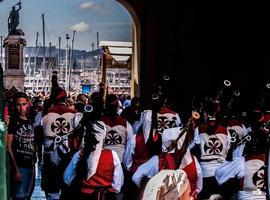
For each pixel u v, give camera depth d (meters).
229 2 15.62
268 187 3.72
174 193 2.93
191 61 16.06
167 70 16.42
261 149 6.00
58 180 8.37
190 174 5.90
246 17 15.37
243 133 8.69
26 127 7.50
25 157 7.46
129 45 25.97
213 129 7.28
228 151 7.26
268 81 13.80
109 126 7.83
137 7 16.86
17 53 36.25
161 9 16.62
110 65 27.59
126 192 7.39
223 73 15.62
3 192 2.89
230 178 6.21
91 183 5.82
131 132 7.93
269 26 14.98
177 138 5.56
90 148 5.79
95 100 6.19
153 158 5.61
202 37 15.97
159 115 8.48
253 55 15.18
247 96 14.88
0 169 2.90
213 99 8.34
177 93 15.92
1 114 3.07
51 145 8.62
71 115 8.73
